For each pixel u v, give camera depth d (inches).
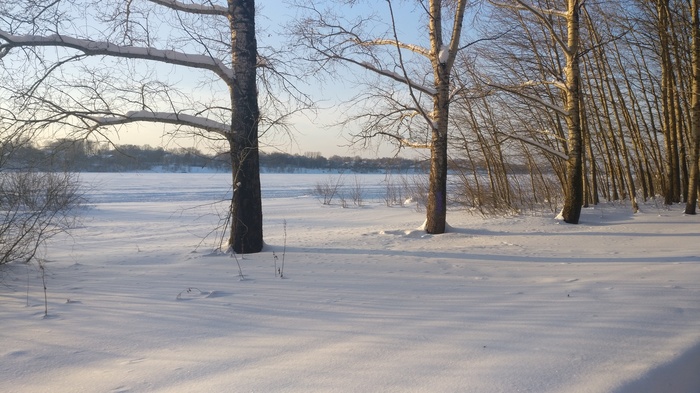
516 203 900.0
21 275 353.7
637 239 501.0
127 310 250.7
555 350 180.4
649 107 1037.8
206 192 1988.2
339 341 197.5
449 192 1054.4
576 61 637.9
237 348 191.8
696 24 723.4
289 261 396.8
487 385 150.9
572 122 647.1
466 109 826.8
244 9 440.5
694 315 220.1
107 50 394.0
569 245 469.4
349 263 383.6
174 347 194.5
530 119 900.6
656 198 1047.0
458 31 536.1
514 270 346.9
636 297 252.7
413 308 246.2
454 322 219.5
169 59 410.9
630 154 1176.8
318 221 946.7
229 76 435.2
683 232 543.2
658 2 859.4
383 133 565.3
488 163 869.2
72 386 157.9
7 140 363.6
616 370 161.6
